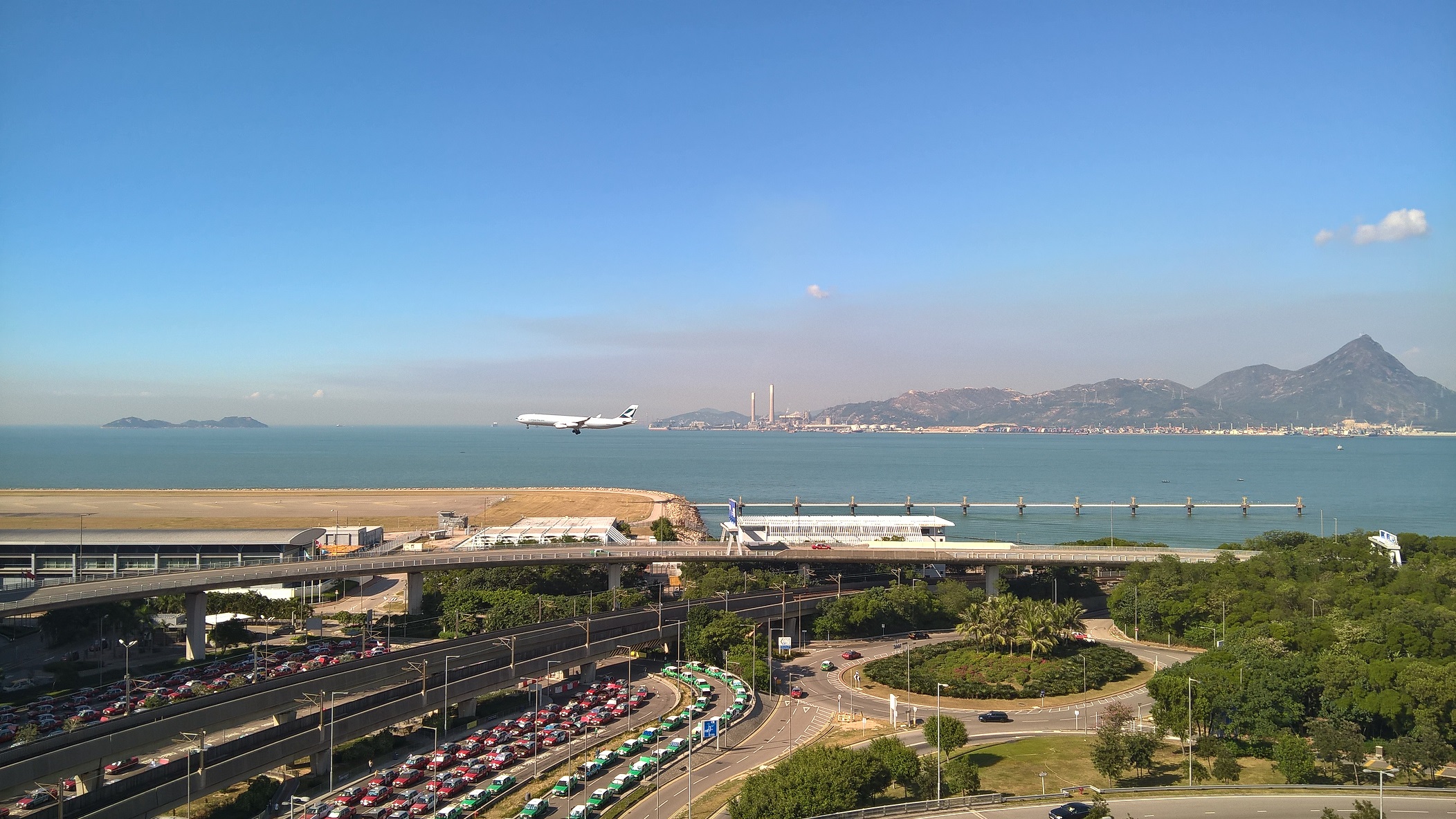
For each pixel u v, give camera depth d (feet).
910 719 547.49
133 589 633.20
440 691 496.64
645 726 520.42
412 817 395.34
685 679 620.90
